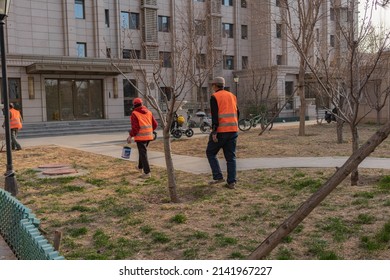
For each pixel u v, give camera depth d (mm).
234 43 44094
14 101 27625
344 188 7566
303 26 16812
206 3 35750
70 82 30000
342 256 4570
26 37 30734
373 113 26484
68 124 27094
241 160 11633
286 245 4957
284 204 6684
